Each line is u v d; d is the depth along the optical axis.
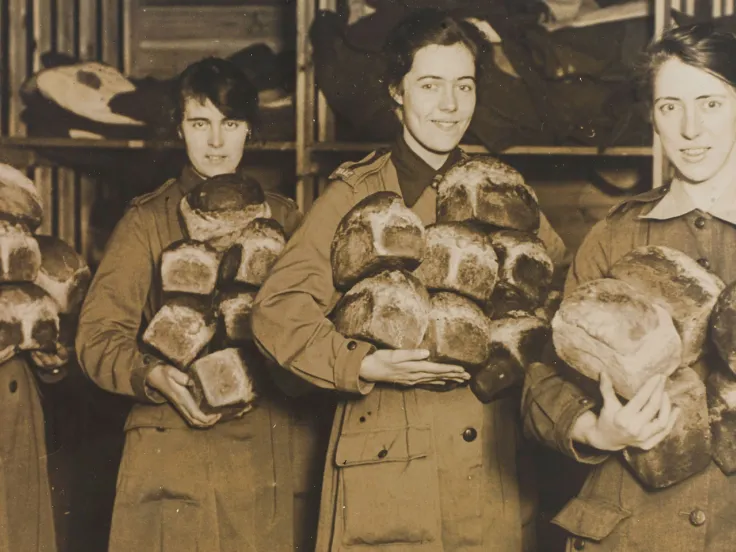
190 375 2.62
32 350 2.75
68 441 2.75
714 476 2.25
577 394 2.22
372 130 2.76
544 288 2.46
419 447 2.34
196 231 2.69
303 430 2.65
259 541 2.63
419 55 2.48
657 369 2.16
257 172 2.79
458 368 2.32
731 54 2.41
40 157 2.87
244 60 2.83
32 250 2.76
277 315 2.36
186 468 2.63
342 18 2.79
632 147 2.63
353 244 2.34
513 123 2.64
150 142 2.83
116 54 2.92
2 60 2.95
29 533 2.73
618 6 2.66
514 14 2.64
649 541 2.25
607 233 2.43
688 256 2.34
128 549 2.62
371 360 2.29
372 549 2.33
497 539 2.40
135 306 2.70
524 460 2.46
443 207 2.44
